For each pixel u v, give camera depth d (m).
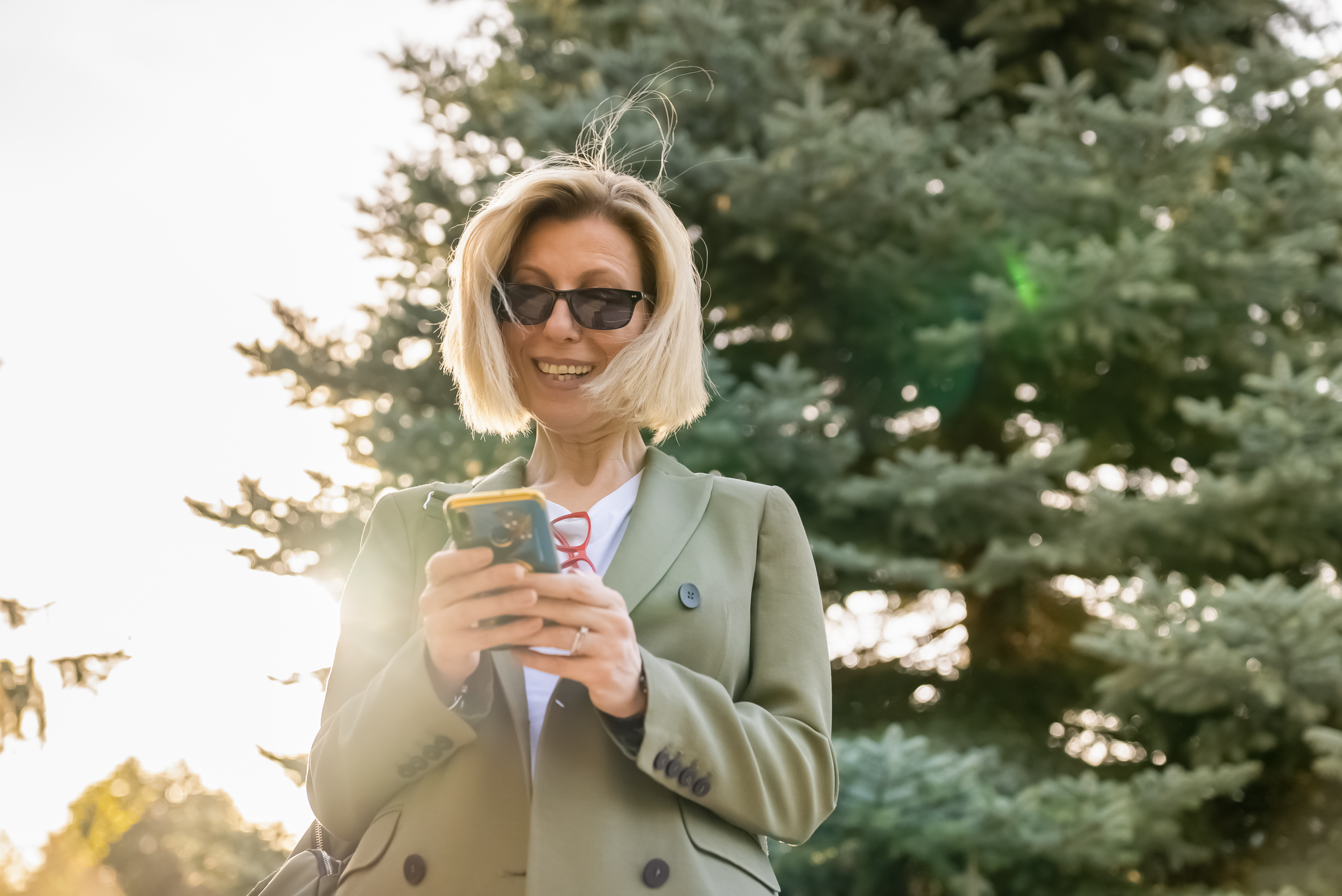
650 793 1.25
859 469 7.36
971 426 7.29
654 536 1.38
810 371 5.98
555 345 1.44
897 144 5.76
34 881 12.82
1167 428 7.19
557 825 1.20
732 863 1.27
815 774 1.29
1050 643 7.14
